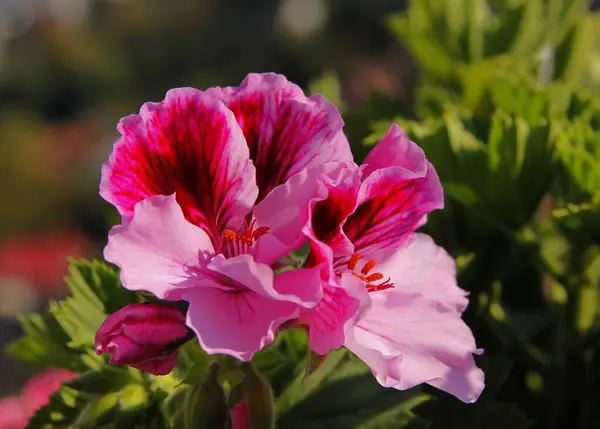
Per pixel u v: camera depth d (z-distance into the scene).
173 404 0.34
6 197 3.05
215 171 0.32
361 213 0.32
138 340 0.31
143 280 0.31
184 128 0.32
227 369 0.32
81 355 0.38
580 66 0.46
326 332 0.31
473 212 0.40
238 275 0.30
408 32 0.46
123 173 0.32
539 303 0.42
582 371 0.41
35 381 0.61
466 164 0.39
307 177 0.31
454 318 0.32
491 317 0.40
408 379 0.31
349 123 0.43
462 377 0.32
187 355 0.34
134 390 0.34
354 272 0.33
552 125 0.39
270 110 0.33
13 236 2.97
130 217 0.32
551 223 0.44
